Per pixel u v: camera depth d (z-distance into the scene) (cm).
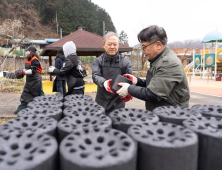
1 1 4034
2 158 57
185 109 113
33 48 385
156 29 149
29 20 4494
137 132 75
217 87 1070
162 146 65
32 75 383
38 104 133
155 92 135
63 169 59
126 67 234
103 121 89
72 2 5859
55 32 5178
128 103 585
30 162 54
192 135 72
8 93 728
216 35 1719
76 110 113
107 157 56
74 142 67
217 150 71
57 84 472
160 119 102
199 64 1847
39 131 77
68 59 278
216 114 102
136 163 68
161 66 140
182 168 65
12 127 83
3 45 2217
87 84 1046
